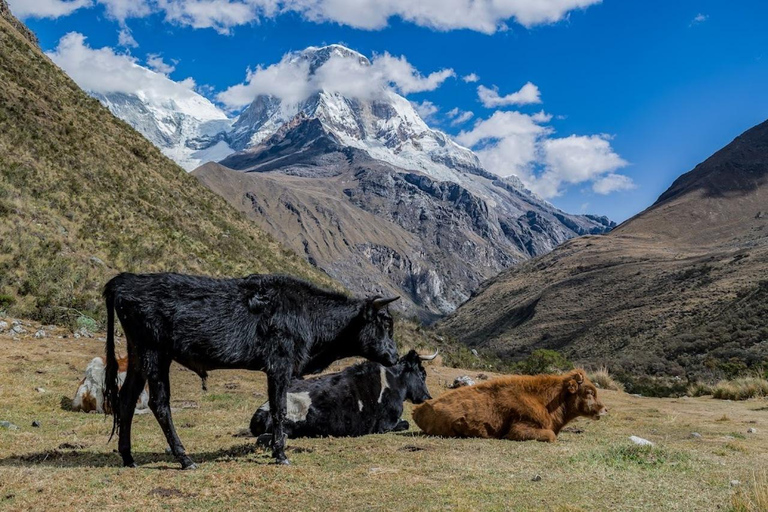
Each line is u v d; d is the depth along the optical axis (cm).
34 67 4272
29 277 2164
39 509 566
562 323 13138
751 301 9275
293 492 640
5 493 610
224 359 755
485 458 825
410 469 750
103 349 1803
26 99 3572
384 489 657
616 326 11325
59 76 4628
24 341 1766
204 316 738
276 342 781
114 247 2705
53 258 2334
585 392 1023
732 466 830
